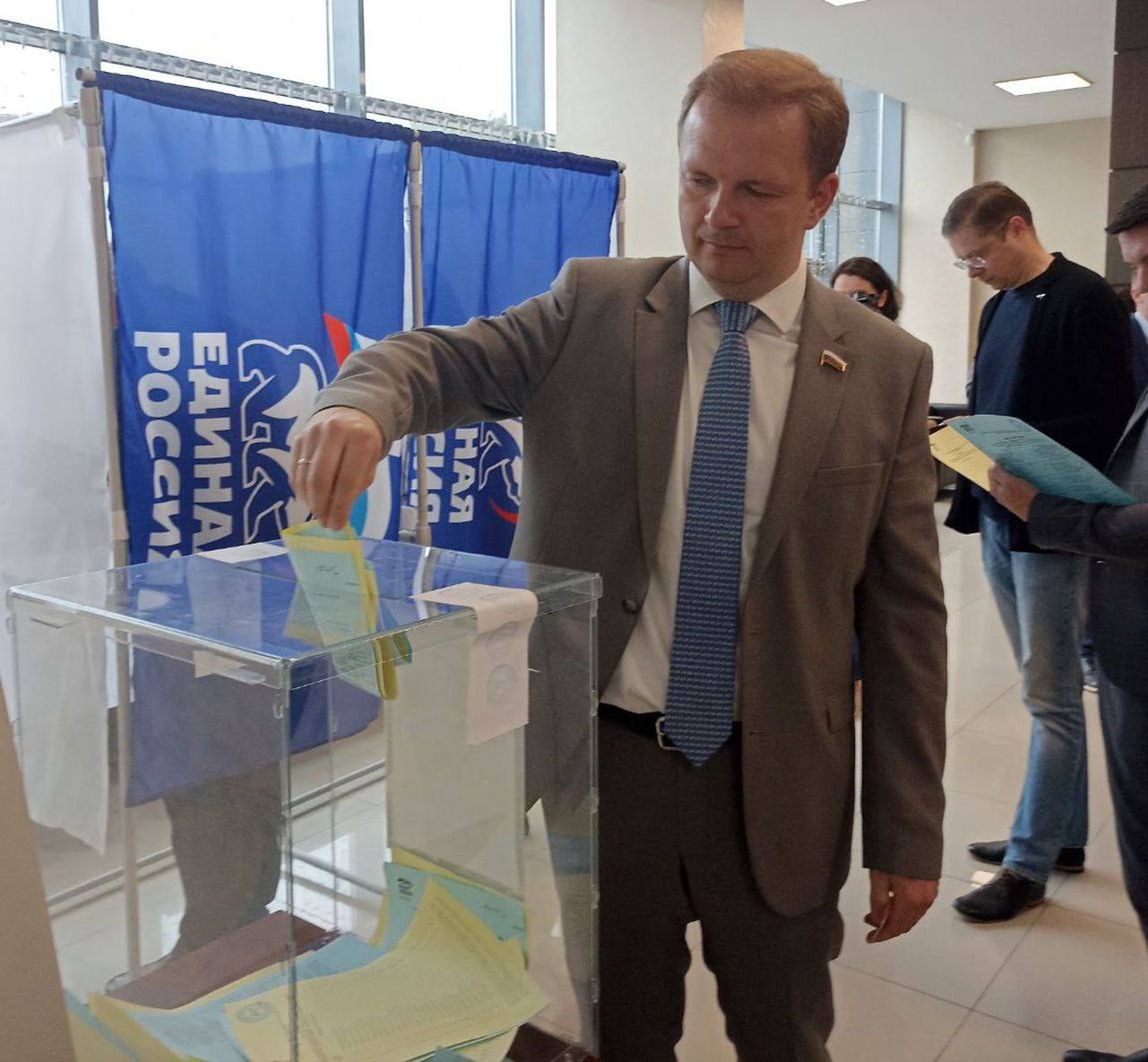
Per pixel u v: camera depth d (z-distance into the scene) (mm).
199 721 656
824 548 1166
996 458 1698
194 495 2121
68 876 732
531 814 855
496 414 1240
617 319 1186
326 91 3758
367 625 706
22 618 783
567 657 874
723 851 1195
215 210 2096
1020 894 2492
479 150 2578
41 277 2033
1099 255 8602
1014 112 8141
